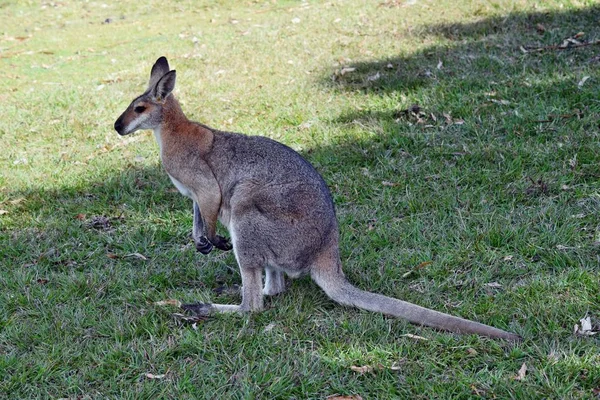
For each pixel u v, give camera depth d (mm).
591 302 3982
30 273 4352
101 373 3822
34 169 5254
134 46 7574
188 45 7316
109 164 5250
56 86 6543
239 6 8695
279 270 4070
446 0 7160
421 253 4309
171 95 4238
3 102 6203
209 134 4211
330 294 4023
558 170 4727
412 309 3941
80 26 8688
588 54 5707
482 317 3971
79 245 4562
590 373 3691
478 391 3674
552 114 5152
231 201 4117
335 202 4727
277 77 6082
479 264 4234
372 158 5020
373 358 3818
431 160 4938
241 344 3904
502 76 5586
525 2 6719
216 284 4293
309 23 7293
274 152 4117
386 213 4602
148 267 4375
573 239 4305
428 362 3791
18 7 9578
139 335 3996
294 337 3936
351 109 5504
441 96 5465
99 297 4211
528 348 3799
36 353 3904
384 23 6902
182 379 3770
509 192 4629
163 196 4918
